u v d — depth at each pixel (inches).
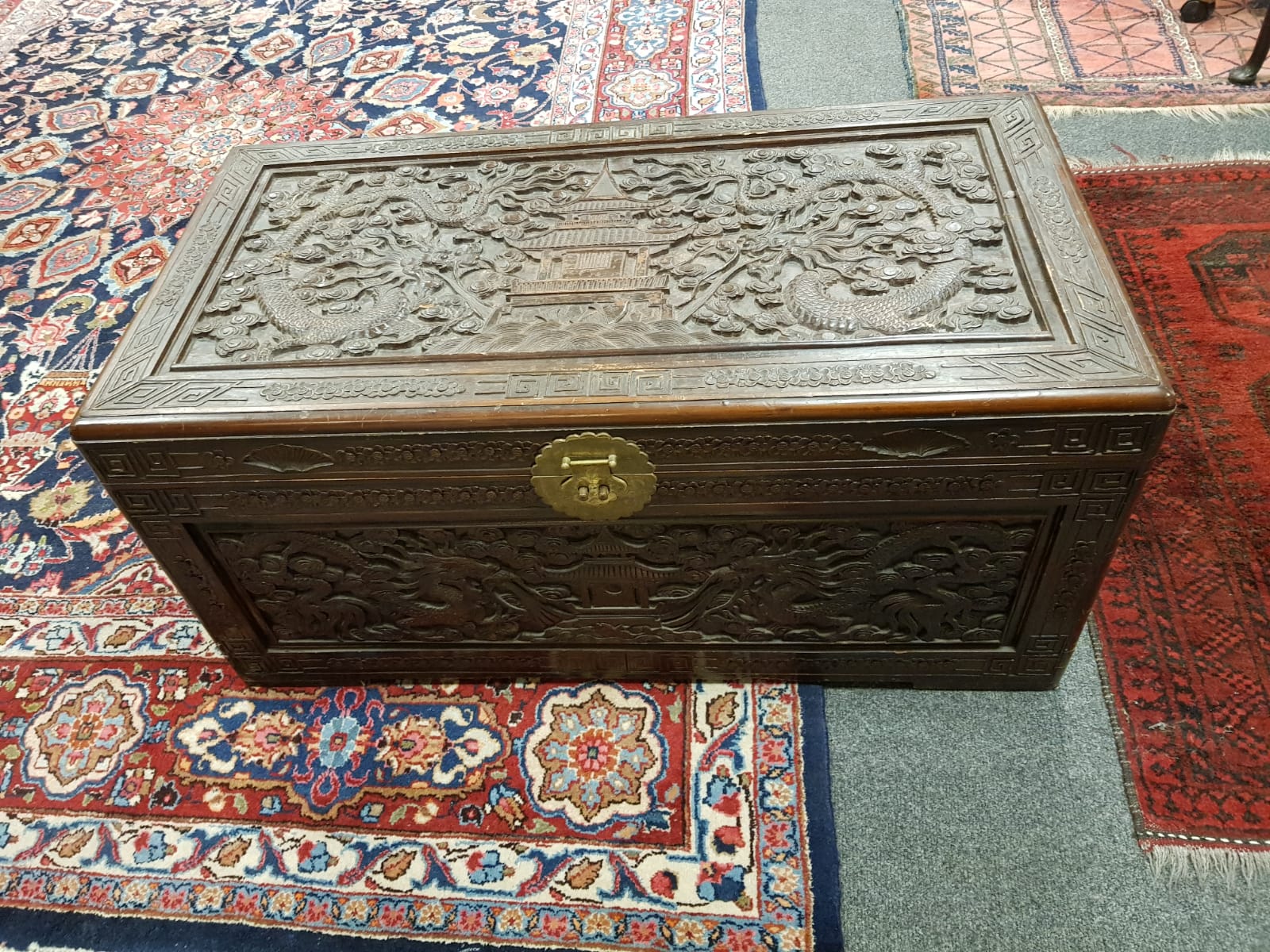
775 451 42.7
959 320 44.4
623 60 110.0
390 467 44.8
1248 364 69.5
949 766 51.8
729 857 49.0
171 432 43.6
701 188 56.4
